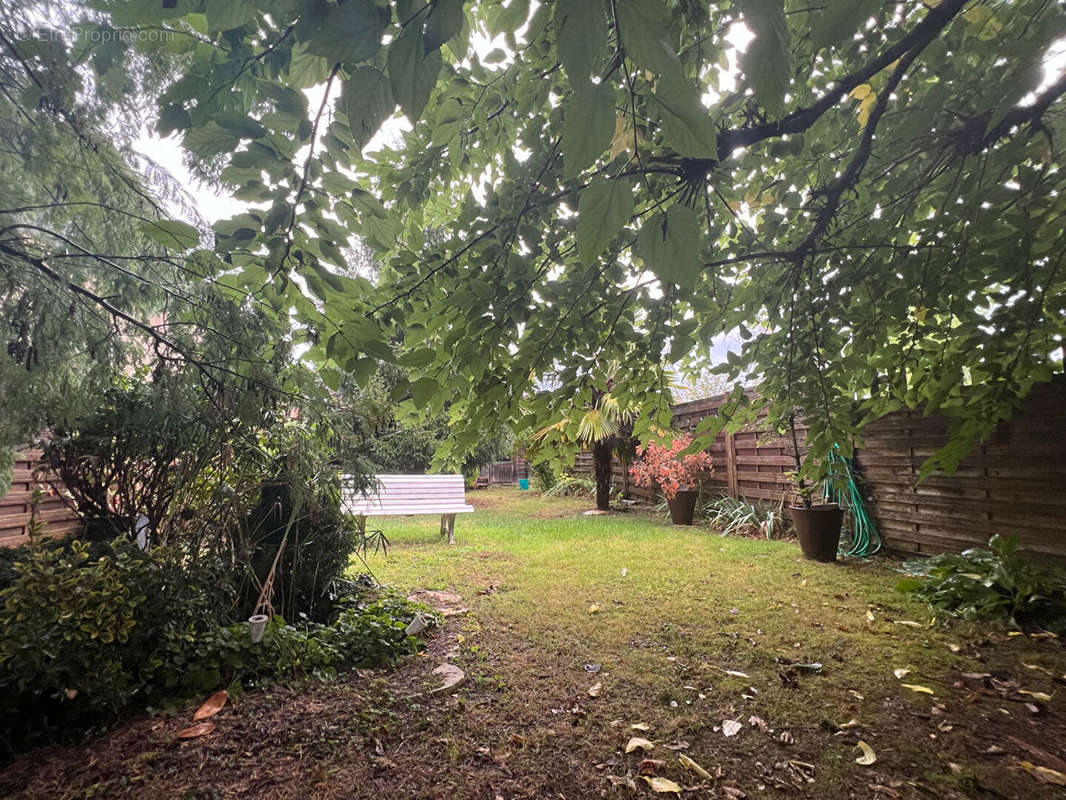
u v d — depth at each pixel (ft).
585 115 1.73
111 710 6.17
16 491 10.39
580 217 2.10
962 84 5.02
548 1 2.38
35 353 5.82
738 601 10.56
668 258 2.25
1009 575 9.14
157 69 5.85
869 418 9.12
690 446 7.84
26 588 6.05
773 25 1.62
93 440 8.63
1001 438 10.95
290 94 2.97
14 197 5.93
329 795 5.05
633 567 13.41
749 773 5.38
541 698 6.84
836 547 13.74
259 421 7.79
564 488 32.45
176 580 7.18
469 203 5.41
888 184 6.52
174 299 7.42
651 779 5.27
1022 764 5.38
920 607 9.90
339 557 9.75
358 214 3.93
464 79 4.52
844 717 6.31
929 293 6.28
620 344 6.58
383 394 9.01
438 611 10.03
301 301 4.83
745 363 7.69
